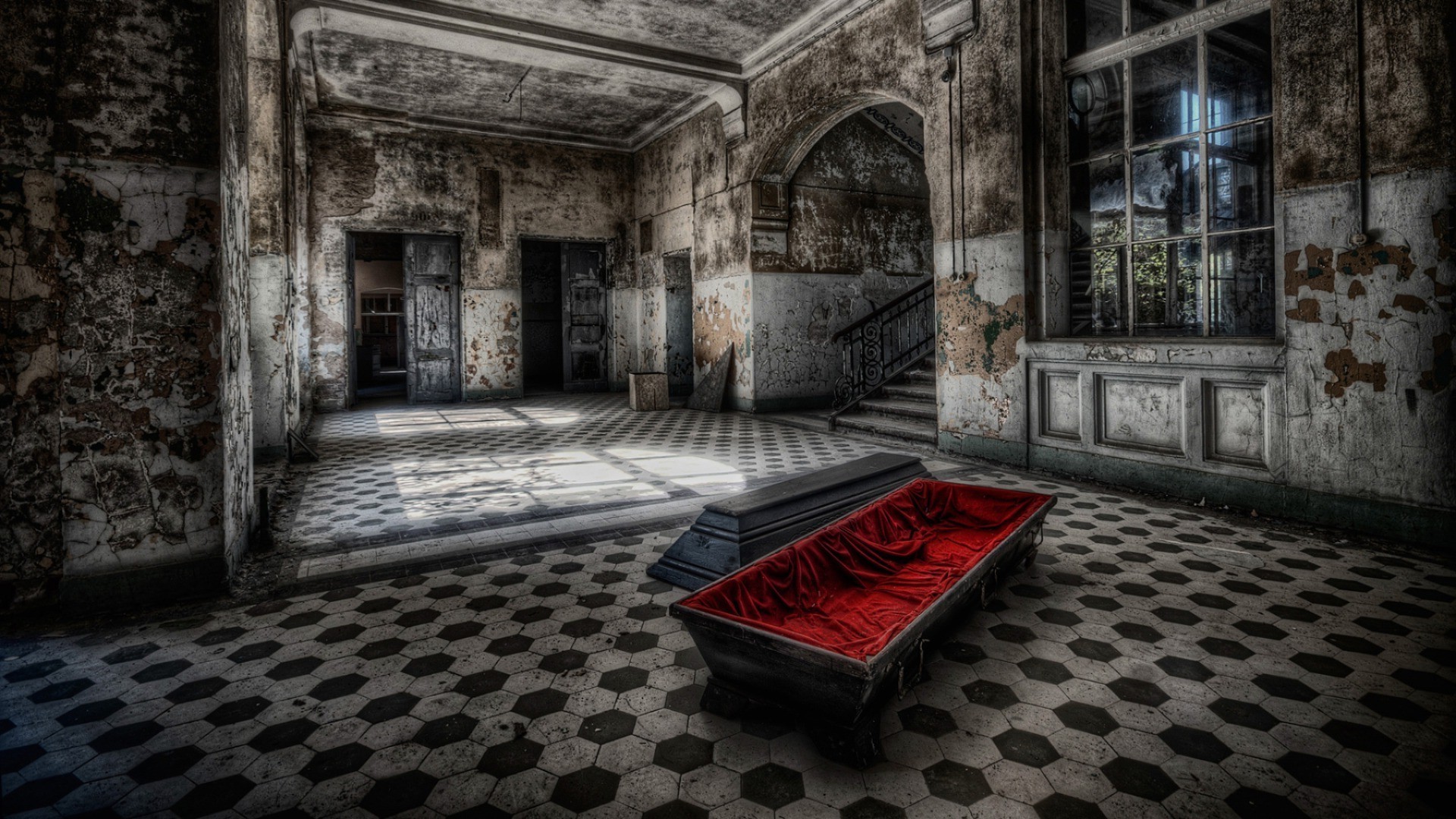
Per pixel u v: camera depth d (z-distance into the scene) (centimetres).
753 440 856
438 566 415
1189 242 536
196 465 367
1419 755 221
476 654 304
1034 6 614
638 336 1476
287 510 540
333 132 1195
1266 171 488
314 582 392
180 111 360
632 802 206
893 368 1165
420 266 1285
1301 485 455
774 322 1085
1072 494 549
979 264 670
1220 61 506
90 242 346
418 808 205
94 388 348
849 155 1132
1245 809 199
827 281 1124
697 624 234
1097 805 202
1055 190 622
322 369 1201
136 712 260
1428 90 386
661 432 926
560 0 809
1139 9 557
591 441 859
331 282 1202
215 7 367
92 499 349
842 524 339
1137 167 569
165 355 360
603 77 1021
